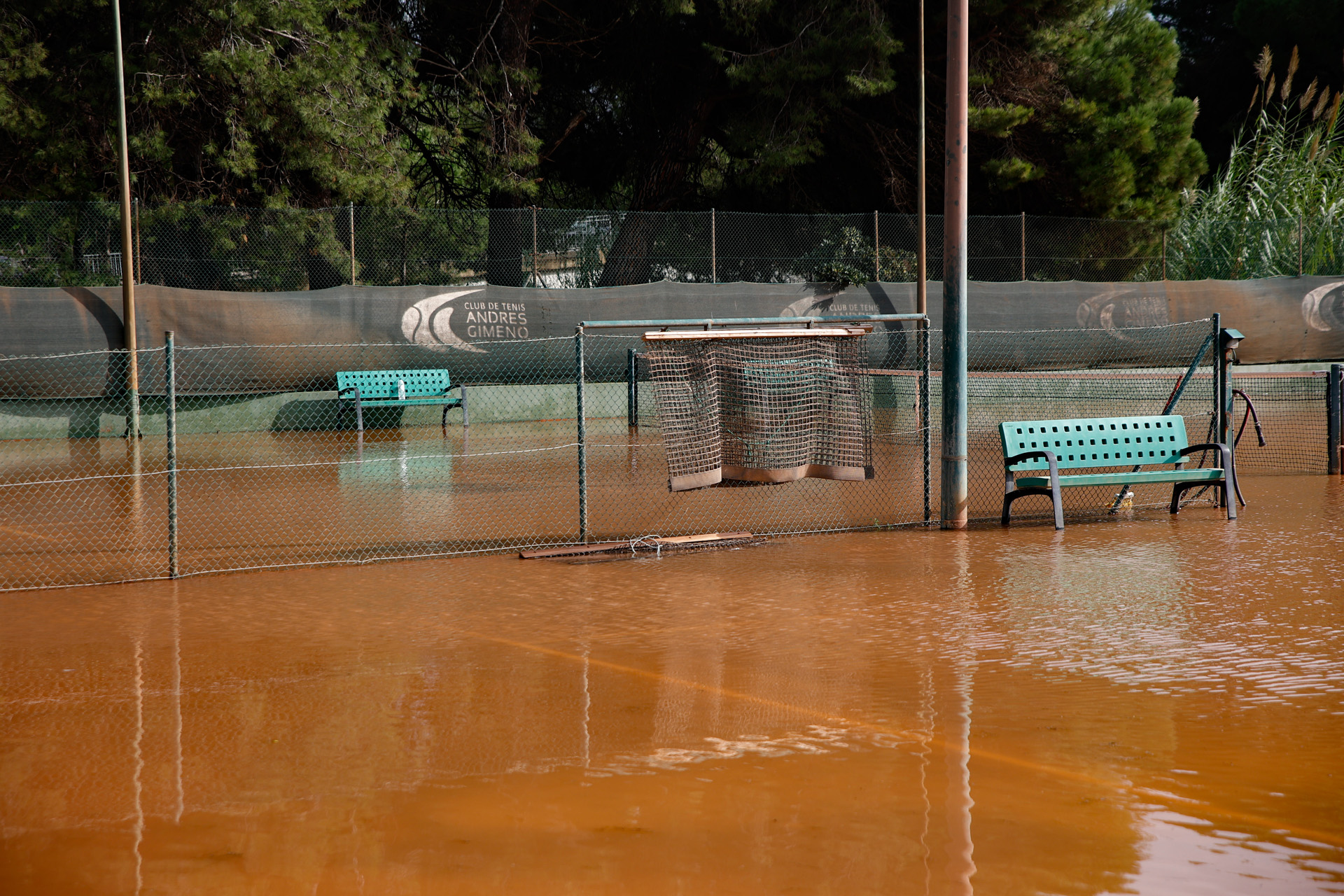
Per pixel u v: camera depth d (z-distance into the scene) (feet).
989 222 78.95
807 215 75.31
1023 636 19.97
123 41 67.41
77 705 16.49
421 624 21.50
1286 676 17.30
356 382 62.85
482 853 11.17
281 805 12.54
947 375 32.12
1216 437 34.63
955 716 15.53
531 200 86.02
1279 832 11.55
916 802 12.44
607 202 100.48
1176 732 14.73
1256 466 46.57
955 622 21.13
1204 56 149.28
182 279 65.57
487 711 16.02
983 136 87.61
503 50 81.66
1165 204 88.94
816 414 30.58
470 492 40.57
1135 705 15.96
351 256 65.00
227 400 63.72
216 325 61.11
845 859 10.95
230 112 67.51
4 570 27.32
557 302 67.36
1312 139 94.58
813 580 25.34
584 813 12.21
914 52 86.22
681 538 29.84
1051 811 12.13
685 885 10.40
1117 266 82.89
